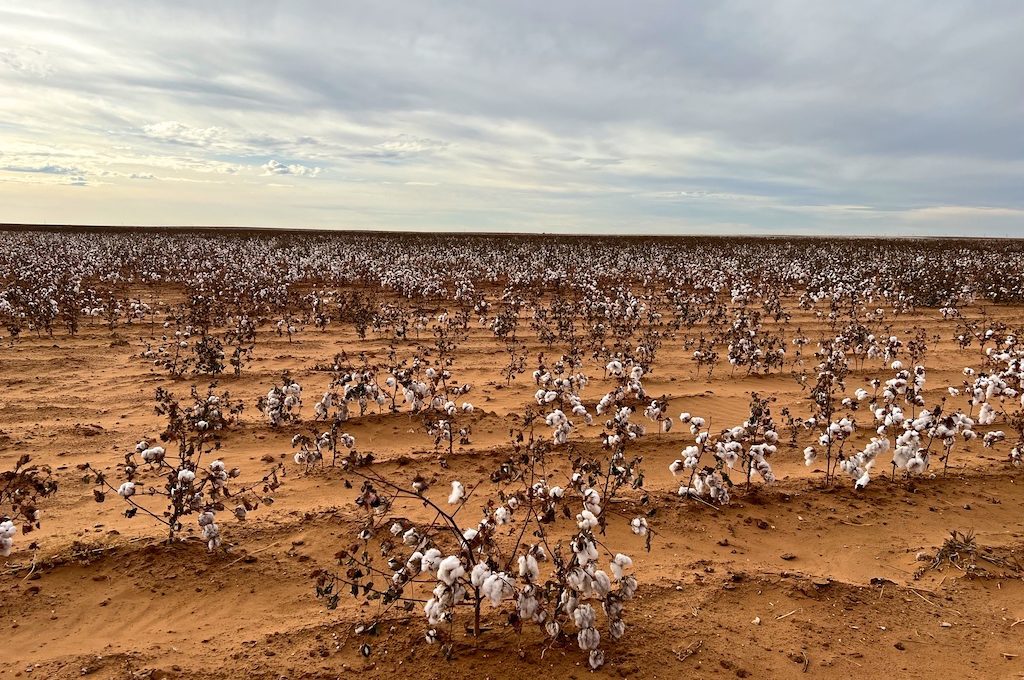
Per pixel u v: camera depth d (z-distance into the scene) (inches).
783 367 457.4
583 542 127.4
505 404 349.4
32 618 149.6
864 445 284.8
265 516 202.2
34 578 163.6
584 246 2005.4
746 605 158.4
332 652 136.9
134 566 170.2
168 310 655.1
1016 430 299.4
